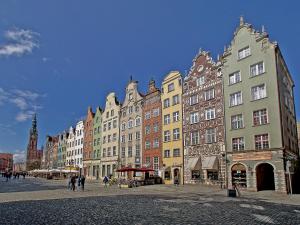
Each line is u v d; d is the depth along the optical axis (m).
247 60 38.03
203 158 42.31
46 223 12.13
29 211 15.81
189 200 23.14
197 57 46.81
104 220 13.03
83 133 90.50
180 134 47.75
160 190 36.38
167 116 51.84
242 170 36.00
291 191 31.00
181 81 49.34
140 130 59.28
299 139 56.06
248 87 37.22
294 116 45.06
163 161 50.94
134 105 62.69
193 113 45.78
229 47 40.81
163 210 16.64
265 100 34.94
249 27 38.47
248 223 12.52
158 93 55.00
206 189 36.78
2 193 29.44
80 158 91.00
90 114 86.00
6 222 12.22
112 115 71.81
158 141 53.09
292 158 36.94
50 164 124.00
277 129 33.09
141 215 14.62
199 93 45.22
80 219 13.26
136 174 57.62
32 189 36.44
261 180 34.78
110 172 69.00
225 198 25.41
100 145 76.25
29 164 168.00
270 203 21.28
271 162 32.91
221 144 39.56
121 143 65.81
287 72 41.34
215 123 41.19
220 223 12.45
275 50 35.12
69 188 39.41
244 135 36.59
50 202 20.92
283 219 13.66
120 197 25.83
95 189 37.97
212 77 43.19
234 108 38.62
